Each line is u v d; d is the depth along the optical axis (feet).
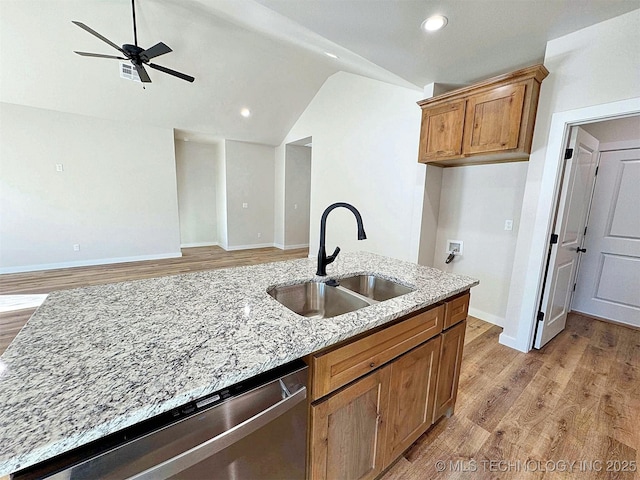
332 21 6.22
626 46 6.06
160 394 2.02
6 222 13.88
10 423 1.72
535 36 6.81
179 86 14.35
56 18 10.17
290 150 21.53
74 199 15.31
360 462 3.74
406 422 4.40
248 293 4.13
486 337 9.02
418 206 10.73
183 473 2.18
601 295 10.56
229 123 18.04
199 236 22.98
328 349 3.06
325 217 5.08
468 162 9.87
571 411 5.87
